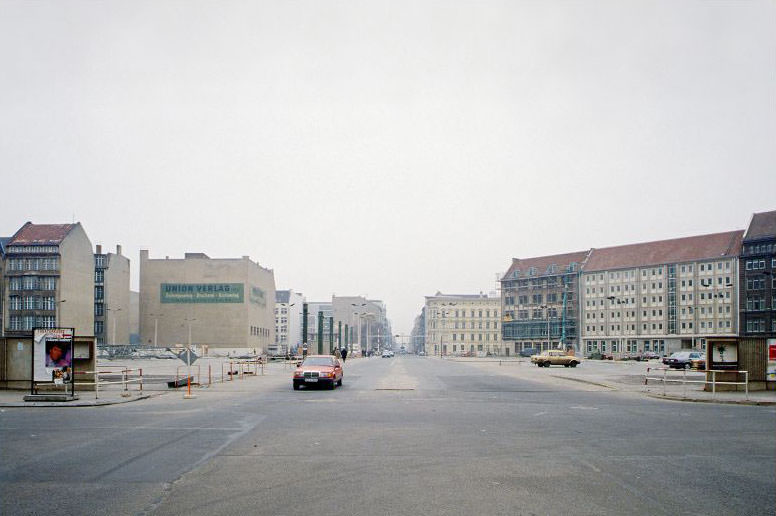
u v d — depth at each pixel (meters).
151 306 112.00
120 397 21.97
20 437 12.86
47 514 7.26
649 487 8.62
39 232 94.31
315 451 11.26
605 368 55.16
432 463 10.20
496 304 162.25
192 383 30.31
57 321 90.94
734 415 17.53
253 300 116.81
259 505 7.62
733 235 101.19
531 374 42.31
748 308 95.25
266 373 42.53
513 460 10.48
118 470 9.59
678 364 55.19
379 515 7.21
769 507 7.66
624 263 113.44
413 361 83.00
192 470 9.60
